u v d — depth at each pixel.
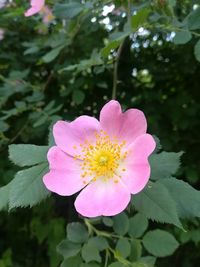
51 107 0.16
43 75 0.20
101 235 0.12
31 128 0.17
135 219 0.12
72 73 0.17
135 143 0.10
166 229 0.17
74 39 0.18
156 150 0.10
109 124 0.10
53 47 0.16
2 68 0.20
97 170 0.10
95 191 0.10
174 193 0.10
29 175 0.10
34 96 0.17
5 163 0.17
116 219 0.12
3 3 0.19
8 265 0.20
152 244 0.12
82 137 0.10
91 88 0.18
